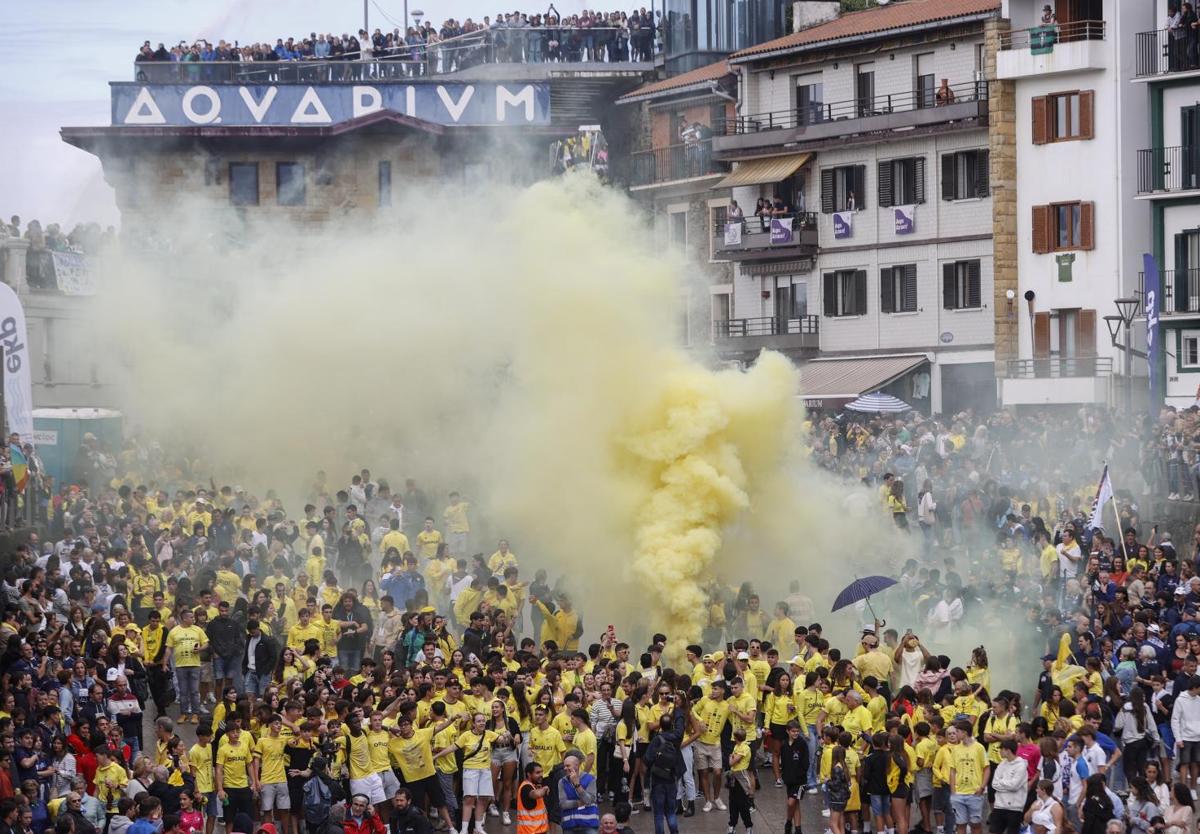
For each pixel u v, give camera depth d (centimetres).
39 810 7481
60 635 8894
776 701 8988
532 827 7475
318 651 9244
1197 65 16812
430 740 8081
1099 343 17650
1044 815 7262
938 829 8200
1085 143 17700
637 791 8762
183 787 7488
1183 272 16850
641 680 8688
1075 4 17812
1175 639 9219
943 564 12531
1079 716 8200
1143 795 7306
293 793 7869
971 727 7812
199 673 9825
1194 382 16800
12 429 11931
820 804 8788
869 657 9219
